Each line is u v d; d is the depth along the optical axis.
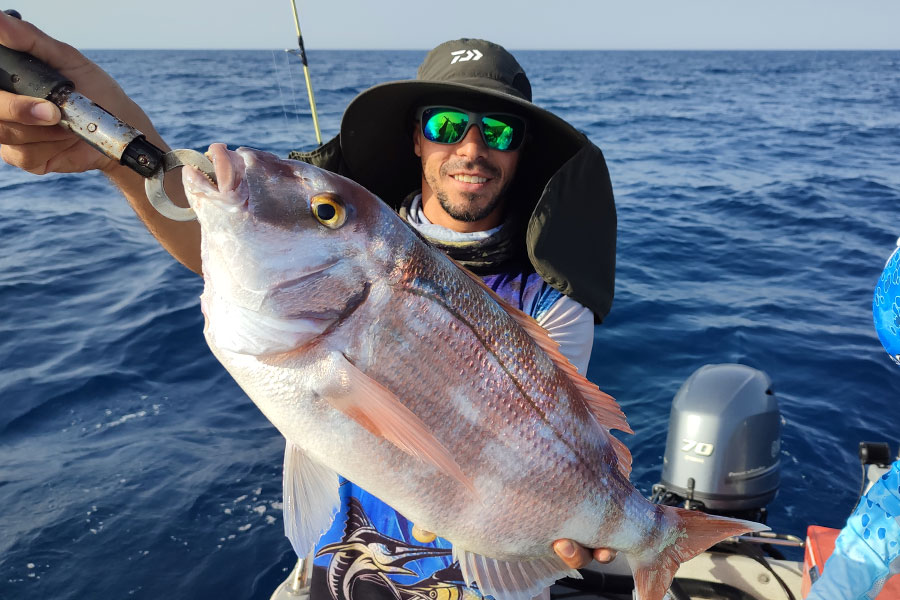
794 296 8.48
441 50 2.52
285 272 1.53
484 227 2.44
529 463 1.78
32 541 4.29
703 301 8.24
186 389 6.02
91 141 1.49
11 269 8.83
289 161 1.59
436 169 2.35
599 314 2.32
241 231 1.51
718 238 11.00
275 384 1.58
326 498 1.74
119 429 5.45
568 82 55.69
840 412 5.83
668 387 6.29
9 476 4.86
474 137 2.28
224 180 1.49
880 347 6.97
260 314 1.54
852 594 2.12
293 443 1.71
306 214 1.55
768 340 7.15
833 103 40.12
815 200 13.62
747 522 2.02
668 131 26.25
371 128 2.58
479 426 1.72
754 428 3.53
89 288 8.20
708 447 3.52
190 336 6.90
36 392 5.88
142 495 4.70
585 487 1.86
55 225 10.88
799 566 3.29
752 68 90.81
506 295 2.30
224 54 138.12
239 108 26.31
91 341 6.80
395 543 2.12
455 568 2.11
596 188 2.31
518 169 2.64
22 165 1.66
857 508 2.22
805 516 4.65
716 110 34.78
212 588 4.00
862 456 3.21
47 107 1.46
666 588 2.03
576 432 1.86
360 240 1.58
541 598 2.16
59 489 4.75
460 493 1.72
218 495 4.72
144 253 9.45
